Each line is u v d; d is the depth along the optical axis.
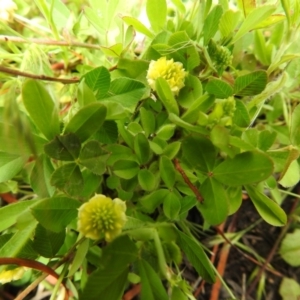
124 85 0.07
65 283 0.07
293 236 0.09
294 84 0.09
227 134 0.06
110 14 0.08
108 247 0.06
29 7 0.10
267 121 0.10
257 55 0.09
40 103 0.06
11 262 0.06
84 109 0.06
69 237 0.08
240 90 0.07
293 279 0.09
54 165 0.08
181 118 0.07
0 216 0.07
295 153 0.07
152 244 0.07
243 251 0.09
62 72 0.10
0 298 0.08
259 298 0.09
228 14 0.07
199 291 0.09
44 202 0.06
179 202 0.07
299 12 0.07
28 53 0.08
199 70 0.08
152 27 0.08
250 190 0.07
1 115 0.07
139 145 0.07
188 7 0.09
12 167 0.07
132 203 0.07
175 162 0.07
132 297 0.08
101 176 0.07
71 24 0.09
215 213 0.07
